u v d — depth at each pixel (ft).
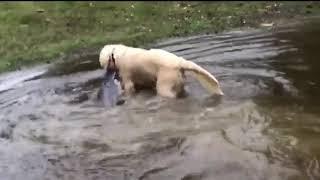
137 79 34.76
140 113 31.78
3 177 26.18
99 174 25.46
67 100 36.01
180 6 68.59
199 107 31.53
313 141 26.16
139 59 34.22
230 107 31.14
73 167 26.43
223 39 50.37
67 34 58.18
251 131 27.73
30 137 30.53
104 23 61.41
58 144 29.14
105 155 27.22
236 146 26.16
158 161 25.90
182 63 32.91
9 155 28.50
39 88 39.96
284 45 45.39
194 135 27.89
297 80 35.29
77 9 67.87
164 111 31.60
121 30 58.54
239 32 53.26
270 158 24.77
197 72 32.71
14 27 60.95
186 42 50.60
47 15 65.00
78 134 30.12
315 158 24.49
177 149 26.76
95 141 28.91
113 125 30.73
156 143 27.68
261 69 38.17
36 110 34.68
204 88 34.30
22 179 25.82
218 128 28.45
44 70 46.24
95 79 41.04
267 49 44.37
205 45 48.11
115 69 35.63
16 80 43.73
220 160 25.12
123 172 25.35
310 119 28.78
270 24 56.08
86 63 47.11
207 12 64.23
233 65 39.70
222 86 34.78
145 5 69.31
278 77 36.06
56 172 26.13
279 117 29.25
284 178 23.16
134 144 27.94
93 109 33.60
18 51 53.06
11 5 70.49
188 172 24.54
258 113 29.96
